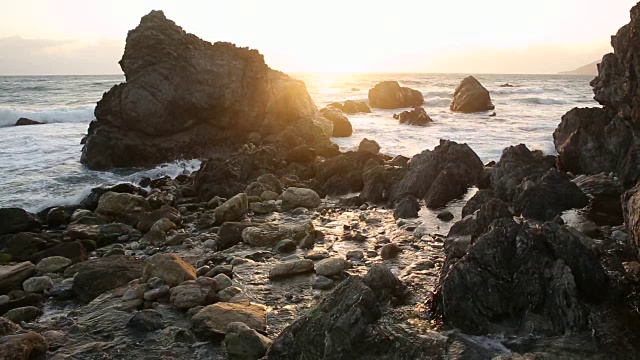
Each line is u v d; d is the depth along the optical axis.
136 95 23.00
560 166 17.28
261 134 25.58
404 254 10.35
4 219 13.16
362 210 14.70
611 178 14.93
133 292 8.56
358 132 30.69
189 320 7.68
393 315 7.30
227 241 11.55
